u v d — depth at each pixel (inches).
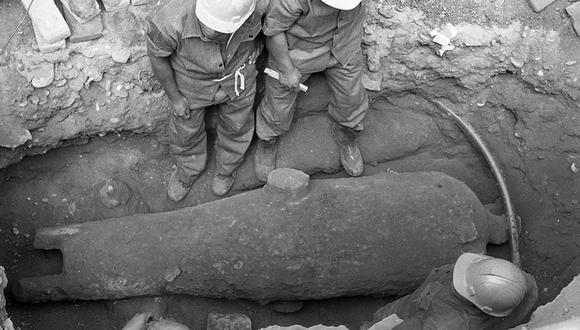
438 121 140.5
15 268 132.6
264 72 123.6
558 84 131.0
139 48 121.1
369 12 127.1
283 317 135.6
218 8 98.4
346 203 122.6
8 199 133.0
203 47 106.9
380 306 134.6
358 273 122.9
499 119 138.7
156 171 138.5
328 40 115.6
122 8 120.3
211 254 122.6
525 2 131.5
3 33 116.6
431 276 112.9
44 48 116.3
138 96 126.7
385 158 140.8
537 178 136.5
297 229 121.1
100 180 136.4
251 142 136.3
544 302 130.8
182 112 117.8
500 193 134.5
